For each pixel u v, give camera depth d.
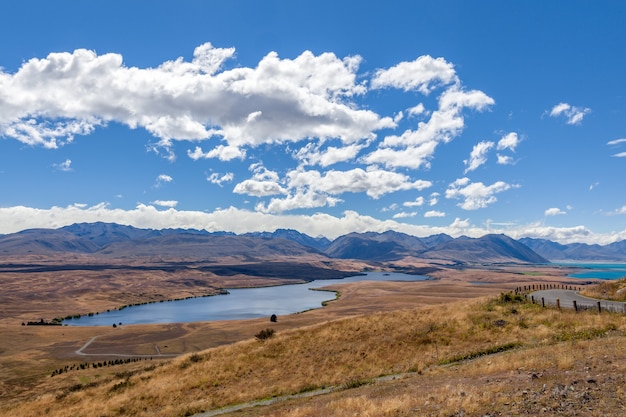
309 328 49.50
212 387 36.75
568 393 15.91
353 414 19.31
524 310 41.50
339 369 35.72
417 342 37.91
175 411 31.17
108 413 33.75
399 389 23.95
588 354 22.34
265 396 31.75
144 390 38.50
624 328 30.62
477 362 27.91
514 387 18.19
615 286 54.59
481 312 42.47
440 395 19.12
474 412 15.80
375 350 38.16
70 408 37.50
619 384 16.19
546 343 30.72
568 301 46.19
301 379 34.72
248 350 45.00
